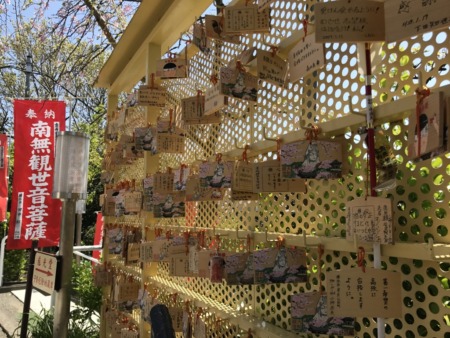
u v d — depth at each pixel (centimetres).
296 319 125
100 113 689
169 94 277
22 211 496
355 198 116
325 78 139
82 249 489
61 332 286
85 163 302
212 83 196
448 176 100
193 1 226
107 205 355
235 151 183
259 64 146
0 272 696
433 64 103
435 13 85
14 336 438
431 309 104
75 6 496
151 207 242
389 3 93
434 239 102
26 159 500
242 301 185
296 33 146
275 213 163
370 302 100
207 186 175
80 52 650
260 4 149
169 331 128
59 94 681
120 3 490
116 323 316
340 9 98
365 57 108
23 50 678
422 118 88
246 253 157
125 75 356
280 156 139
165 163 281
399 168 110
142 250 233
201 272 178
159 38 272
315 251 143
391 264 113
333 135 132
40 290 303
